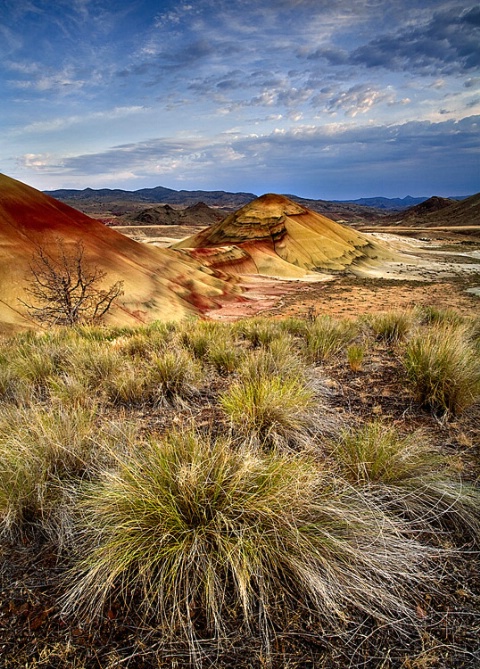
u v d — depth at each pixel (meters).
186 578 1.71
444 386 3.79
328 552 1.86
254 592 1.73
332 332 6.73
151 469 2.32
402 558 1.92
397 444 2.70
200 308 37.06
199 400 4.33
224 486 2.14
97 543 1.94
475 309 31.27
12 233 29.83
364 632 1.61
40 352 5.86
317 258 80.81
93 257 32.56
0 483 2.28
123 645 1.54
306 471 2.30
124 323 26.41
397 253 98.00
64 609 1.68
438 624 1.64
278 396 3.51
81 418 3.18
